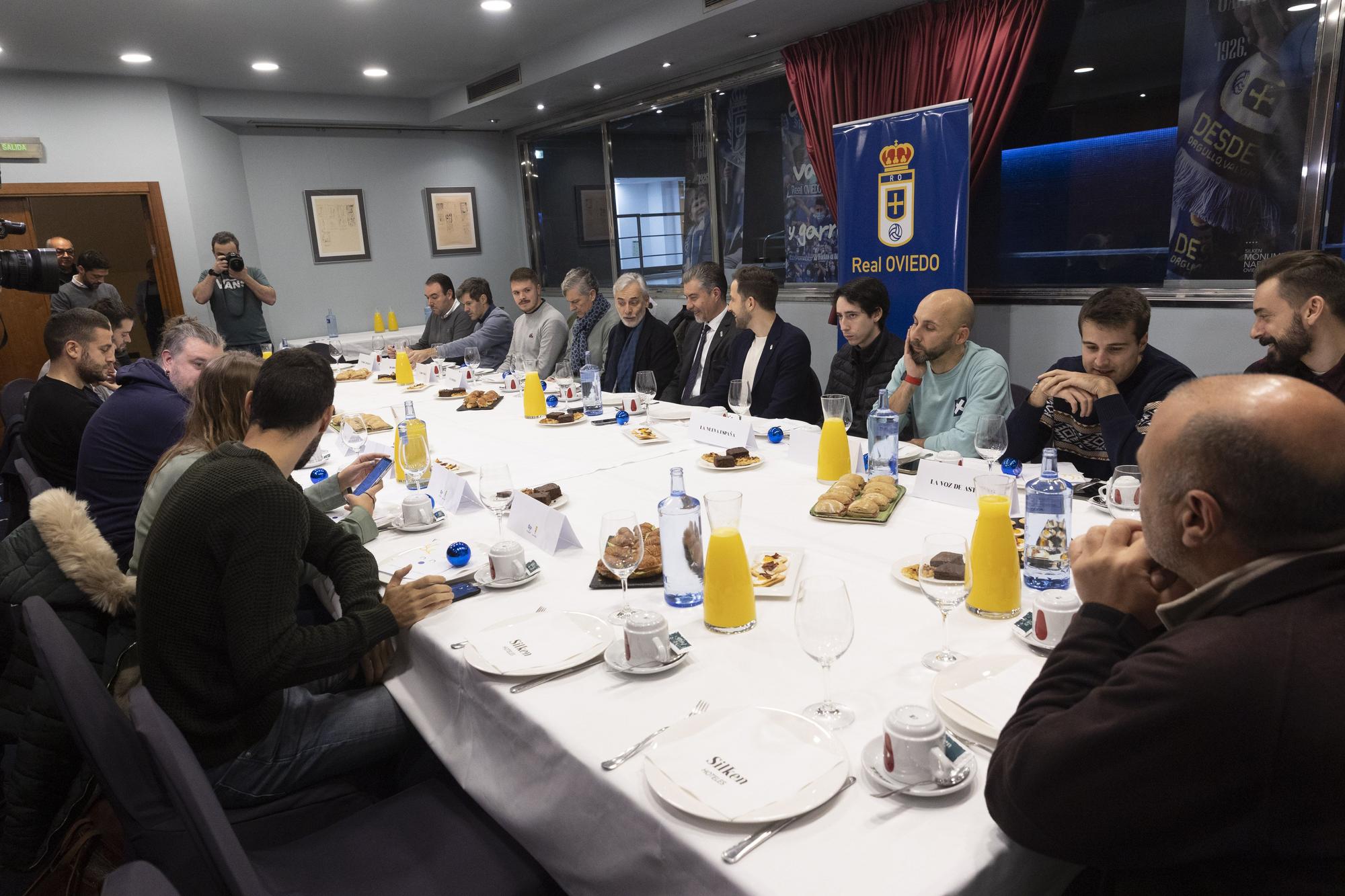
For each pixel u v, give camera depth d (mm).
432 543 1739
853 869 761
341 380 4520
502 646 1216
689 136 5875
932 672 1101
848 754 932
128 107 5621
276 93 6297
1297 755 623
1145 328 2074
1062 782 703
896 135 4039
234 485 1220
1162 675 669
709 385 3623
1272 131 3148
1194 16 3307
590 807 952
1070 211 3865
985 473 1555
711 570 1256
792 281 5398
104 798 1580
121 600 1626
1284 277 2027
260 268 6699
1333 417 674
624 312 4000
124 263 7816
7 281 2828
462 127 7406
